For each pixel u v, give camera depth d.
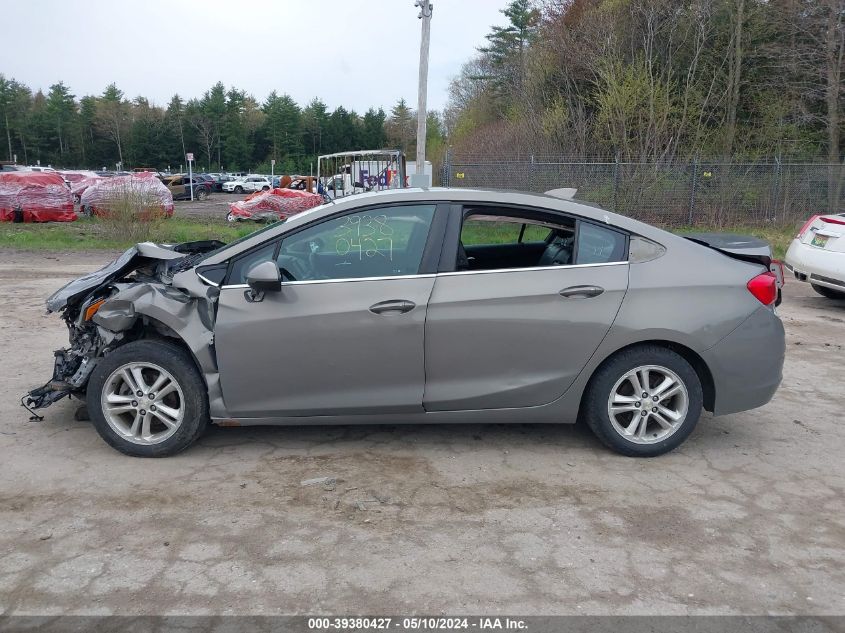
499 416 4.38
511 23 51.19
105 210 17.25
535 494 3.99
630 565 3.30
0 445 4.54
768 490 4.08
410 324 4.18
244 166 95.62
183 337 4.19
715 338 4.29
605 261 4.34
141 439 4.35
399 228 4.33
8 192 22.94
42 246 16.20
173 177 45.59
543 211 4.41
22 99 97.12
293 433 4.84
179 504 3.82
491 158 23.25
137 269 4.93
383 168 28.88
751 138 23.98
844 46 22.12
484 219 4.41
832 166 18.47
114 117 94.25
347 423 4.37
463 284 4.23
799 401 5.66
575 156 22.23
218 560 3.29
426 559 3.33
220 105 93.94
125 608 2.94
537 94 26.88
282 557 3.33
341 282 4.21
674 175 18.66
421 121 19.64
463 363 4.26
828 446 4.74
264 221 24.91
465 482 4.13
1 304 9.02
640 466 4.38
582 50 25.03
